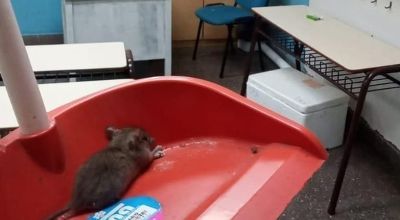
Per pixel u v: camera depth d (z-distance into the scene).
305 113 2.49
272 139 1.23
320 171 2.48
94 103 1.30
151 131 1.41
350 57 2.15
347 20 2.85
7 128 1.47
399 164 2.48
